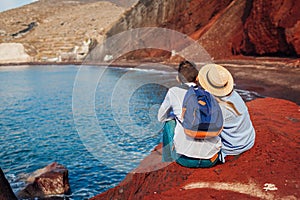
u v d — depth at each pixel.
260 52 29.09
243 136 4.06
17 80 37.94
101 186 6.88
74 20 110.44
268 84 18.56
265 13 27.64
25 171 8.32
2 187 4.11
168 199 3.46
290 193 3.32
